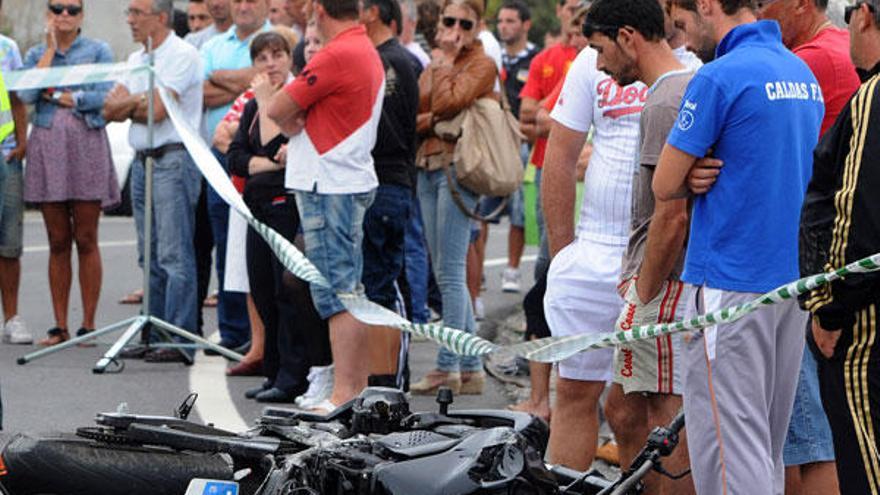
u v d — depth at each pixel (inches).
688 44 414.3
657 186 396.5
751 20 401.4
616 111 482.9
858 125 368.8
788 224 390.9
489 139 683.4
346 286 610.9
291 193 661.3
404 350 637.3
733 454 386.6
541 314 636.7
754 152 386.9
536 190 880.3
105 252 1209.4
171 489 370.6
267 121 668.7
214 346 746.2
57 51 814.5
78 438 377.7
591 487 376.2
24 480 363.3
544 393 627.2
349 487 357.7
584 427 486.3
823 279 347.3
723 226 388.8
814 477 441.7
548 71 868.0
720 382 388.2
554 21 2583.7
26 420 612.1
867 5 381.1
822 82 461.1
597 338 383.2
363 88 603.2
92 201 811.4
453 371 688.4
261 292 665.6
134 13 772.0
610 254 485.4
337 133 604.1
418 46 816.9
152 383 700.0
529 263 1222.9
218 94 816.3
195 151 547.2
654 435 362.0
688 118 389.4
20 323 818.8
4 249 809.5
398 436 376.5
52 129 804.0
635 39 436.5
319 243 609.0
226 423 614.5
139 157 799.7
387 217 639.8
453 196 688.4
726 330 386.6
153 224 793.6
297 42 769.6
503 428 367.6
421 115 697.6
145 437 380.5
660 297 430.9
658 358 435.5
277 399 660.7
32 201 804.0
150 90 761.0
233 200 500.7
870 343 370.6
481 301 927.0
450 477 351.9
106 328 759.7
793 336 399.5
